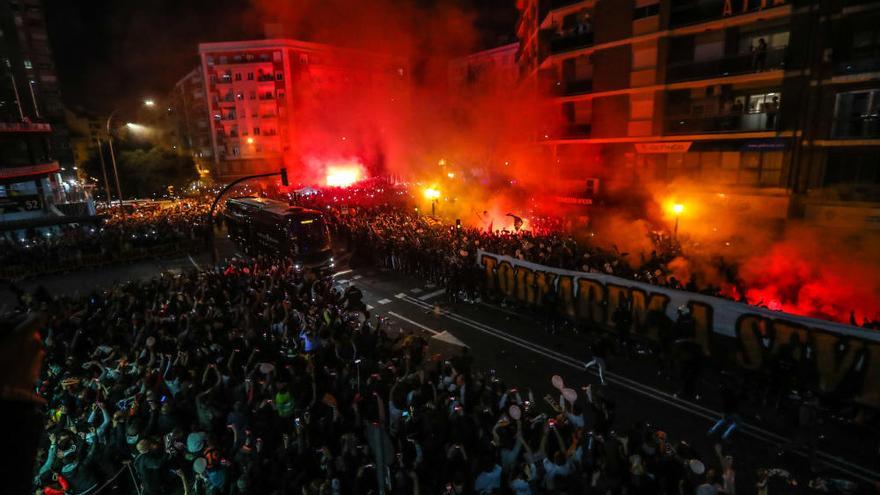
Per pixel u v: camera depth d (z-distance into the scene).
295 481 8.62
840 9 20.86
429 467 9.30
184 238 32.84
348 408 10.86
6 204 37.16
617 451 8.94
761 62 23.39
